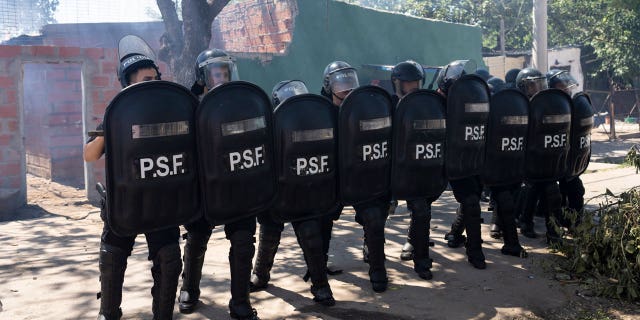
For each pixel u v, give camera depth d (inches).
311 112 159.9
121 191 129.3
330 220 187.2
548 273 198.1
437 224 277.0
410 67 183.3
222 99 140.9
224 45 649.0
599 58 1071.6
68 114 514.0
